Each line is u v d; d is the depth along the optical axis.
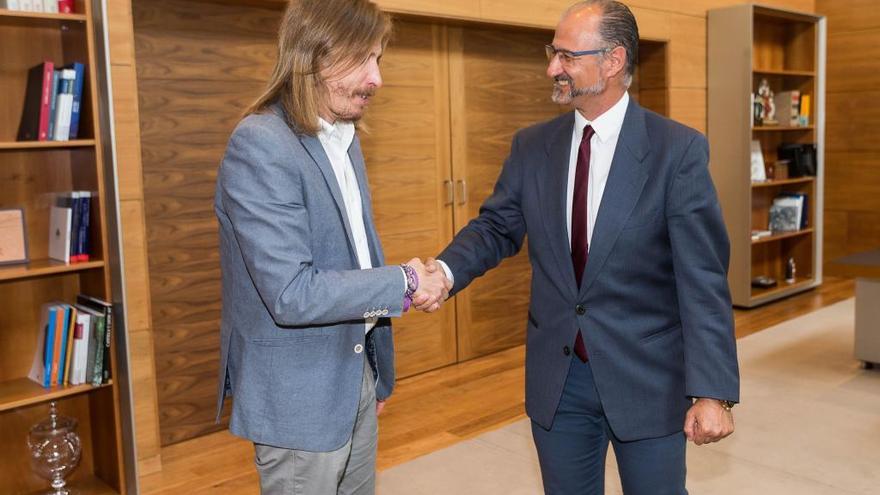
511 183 1.97
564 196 1.79
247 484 3.20
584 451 1.86
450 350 4.82
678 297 1.70
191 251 3.63
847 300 6.27
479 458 3.36
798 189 6.77
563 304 1.78
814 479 3.06
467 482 3.12
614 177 1.71
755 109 6.11
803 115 6.58
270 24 3.79
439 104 4.59
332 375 1.54
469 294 4.90
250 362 1.52
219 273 3.72
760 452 3.33
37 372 3.04
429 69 4.52
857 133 7.07
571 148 1.82
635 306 1.74
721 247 1.71
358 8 1.50
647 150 1.71
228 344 1.59
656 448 1.77
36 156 3.06
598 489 1.93
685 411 1.77
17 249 2.96
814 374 4.39
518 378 4.52
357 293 1.47
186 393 3.66
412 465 3.30
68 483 3.22
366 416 1.71
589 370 1.79
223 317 1.62
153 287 3.53
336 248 1.54
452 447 3.49
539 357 1.84
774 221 6.65
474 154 4.80
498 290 5.06
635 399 1.74
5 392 2.91
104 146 2.94
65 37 3.05
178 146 3.54
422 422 3.84
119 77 3.10
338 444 1.55
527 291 5.24
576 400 1.82
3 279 2.76
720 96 5.94
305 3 1.49
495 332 5.07
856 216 7.16
